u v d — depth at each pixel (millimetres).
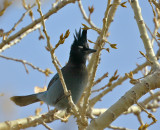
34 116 10891
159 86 7086
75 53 11445
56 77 11766
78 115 7410
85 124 7547
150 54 7980
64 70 11344
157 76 7129
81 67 11375
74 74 11203
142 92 6965
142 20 8688
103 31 6848
